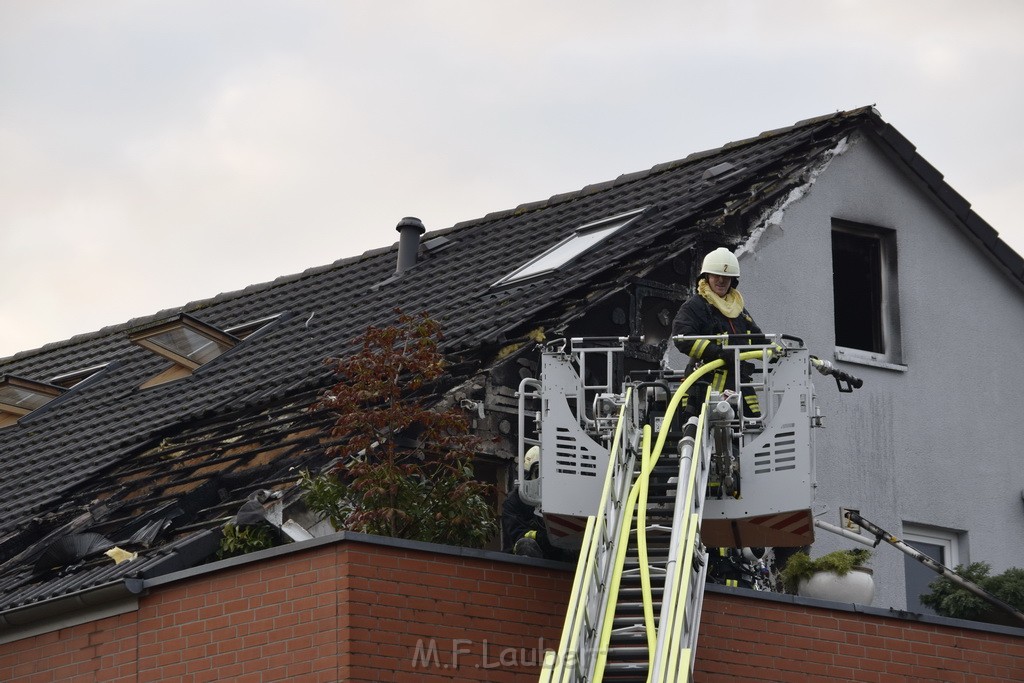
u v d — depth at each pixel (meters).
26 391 46.28
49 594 29.19
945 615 35.19
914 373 40.50
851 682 29.69
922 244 41.75
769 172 40.66
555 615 27.66
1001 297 42.75
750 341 29.75
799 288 39.25
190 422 38.62
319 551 26.20
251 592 26.78
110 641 28.27
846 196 40.81
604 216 42.47
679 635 23.81
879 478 39.03
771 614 29.38
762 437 28.36
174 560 28.84
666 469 28.27
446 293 40.94
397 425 29.06
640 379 35.75
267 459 34.06
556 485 28.22
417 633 26.16
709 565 31.81
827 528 32.66
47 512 36.47
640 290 36.47
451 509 28.48
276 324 45.53
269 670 26.14
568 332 35.25
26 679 29.31
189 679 27.02
